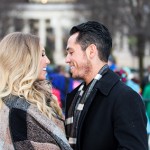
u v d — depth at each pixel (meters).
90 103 4.39
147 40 40.78
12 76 4.21
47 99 4.41
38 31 74.94
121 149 4.15
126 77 9.84
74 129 4.50
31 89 4.22
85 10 45.28
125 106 4.26
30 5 73.75
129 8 40.00
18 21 49.44
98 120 4.33
